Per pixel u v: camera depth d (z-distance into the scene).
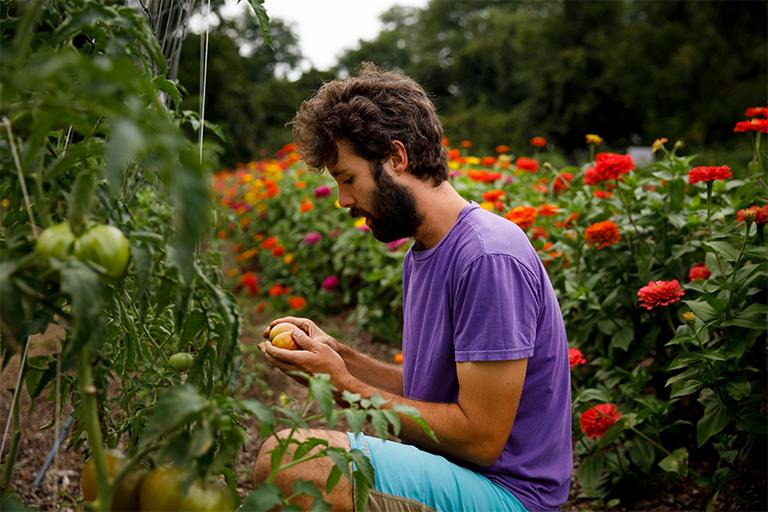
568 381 1.89
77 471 2.65
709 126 22.14
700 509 2.73
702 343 2.54
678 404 3.03
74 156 1.11
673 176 3.09
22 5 1.23
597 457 2.85
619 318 3.03
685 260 3.05
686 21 25.30
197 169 0.93
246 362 4.36
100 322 1.00
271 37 1.47
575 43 30.56
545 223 3.83
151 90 1.07
